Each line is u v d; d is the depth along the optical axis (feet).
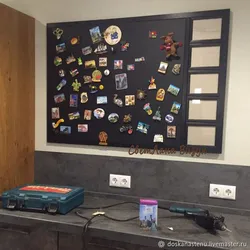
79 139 6.36
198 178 5.63
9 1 6.70
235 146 5.43
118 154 6.14
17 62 6.12
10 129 6.00
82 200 5.74
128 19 5.87
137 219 4.97
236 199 5.43
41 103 6.66
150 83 5.81
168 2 5.66
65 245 4.90
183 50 5.57
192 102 5.60
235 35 5.32
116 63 6.00
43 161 6.67
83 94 6.27
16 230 5.16
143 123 5.91
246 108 5.34
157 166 5.87
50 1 6.43
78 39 6.23
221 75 5.38
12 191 5.44
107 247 4.66
